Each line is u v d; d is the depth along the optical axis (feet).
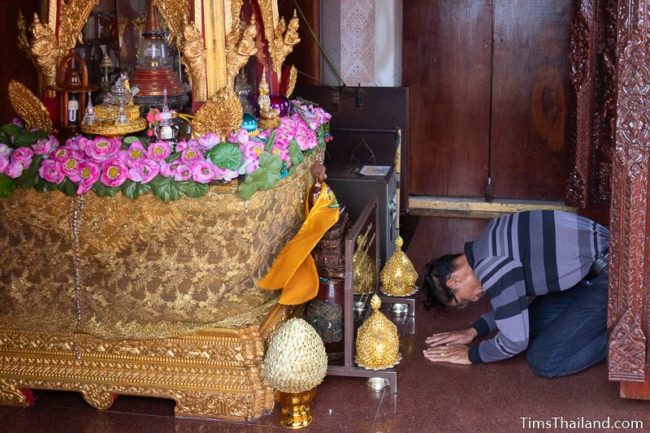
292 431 11.72
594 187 21.17
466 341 14.21
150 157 11.48
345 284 12.50
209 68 12.31
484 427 11.76
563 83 21.76
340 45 21.57
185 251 11.71
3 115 15.16
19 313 12.34
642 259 11.69
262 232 12.03
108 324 12.09
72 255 11.91
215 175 11.34
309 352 11.43
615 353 11.98
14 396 12.57
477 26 21.90
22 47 13.07
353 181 15.84
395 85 21.72
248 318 11.98
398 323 15.34
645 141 11.39
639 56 11.21
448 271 13.96
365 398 12.61
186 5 12.16
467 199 22.61
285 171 12.65
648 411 12.15
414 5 22.00
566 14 21.42
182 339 11.95
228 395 11.93
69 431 11.91
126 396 12.89
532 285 13.20
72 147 11.66
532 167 22.30
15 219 11.93
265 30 14.56
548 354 13.05
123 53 13.08
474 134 22.45
